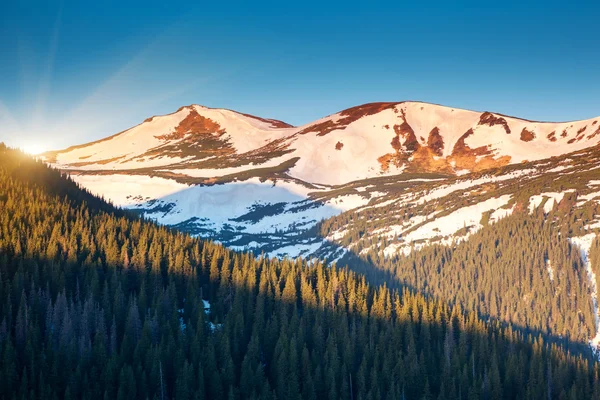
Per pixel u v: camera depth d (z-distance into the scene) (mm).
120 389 110750
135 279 158125
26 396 108625
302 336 134750
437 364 139000
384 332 144875
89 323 131500
